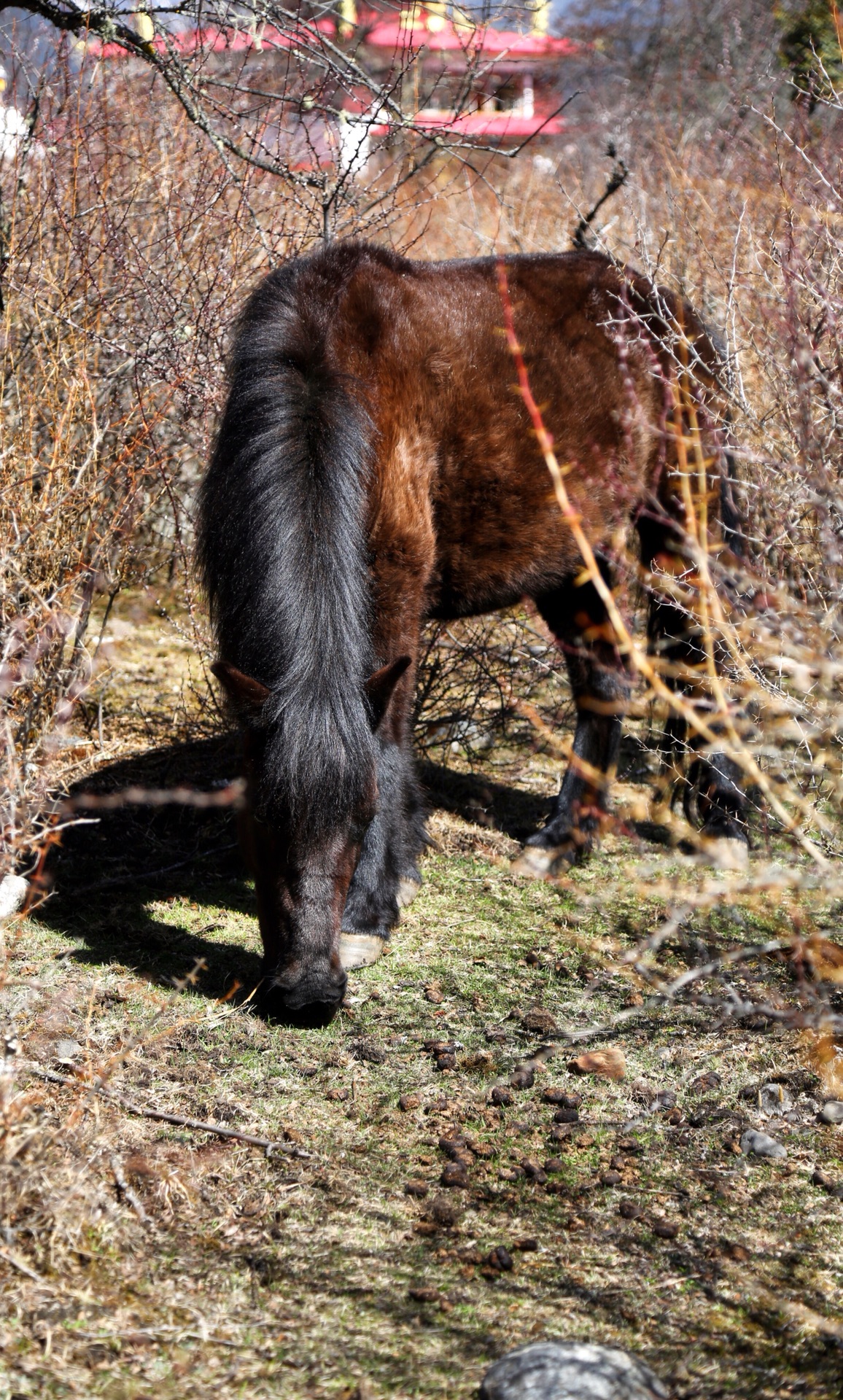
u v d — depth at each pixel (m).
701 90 10.01
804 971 3.35
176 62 4.30
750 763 2.52
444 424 3.84
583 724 4.56
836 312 3.20
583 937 3.79
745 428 3.91
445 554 4.04
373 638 3.67
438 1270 2.30
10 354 4.49
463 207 9.05
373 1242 2.37
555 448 4.08
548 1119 2.84
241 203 4.86
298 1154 2.63
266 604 3.00
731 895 3.71
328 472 3.12
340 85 4.76
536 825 4.86
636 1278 2.31
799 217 3.88
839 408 2.94
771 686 3.08
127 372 4.86
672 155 7.25
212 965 3.47
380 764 3.68
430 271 4.04
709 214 5.72
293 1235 2.37
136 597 6.70
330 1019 3.02
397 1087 2.95
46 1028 3.00
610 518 4.33
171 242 5.00
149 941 3.58
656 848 4.61
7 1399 1.87
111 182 5.17
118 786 4.53
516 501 4.04
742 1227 2.47
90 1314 2.09
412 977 3.55
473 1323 2.16
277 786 2.85
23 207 4.77
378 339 3.64
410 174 5.06
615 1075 3.03
